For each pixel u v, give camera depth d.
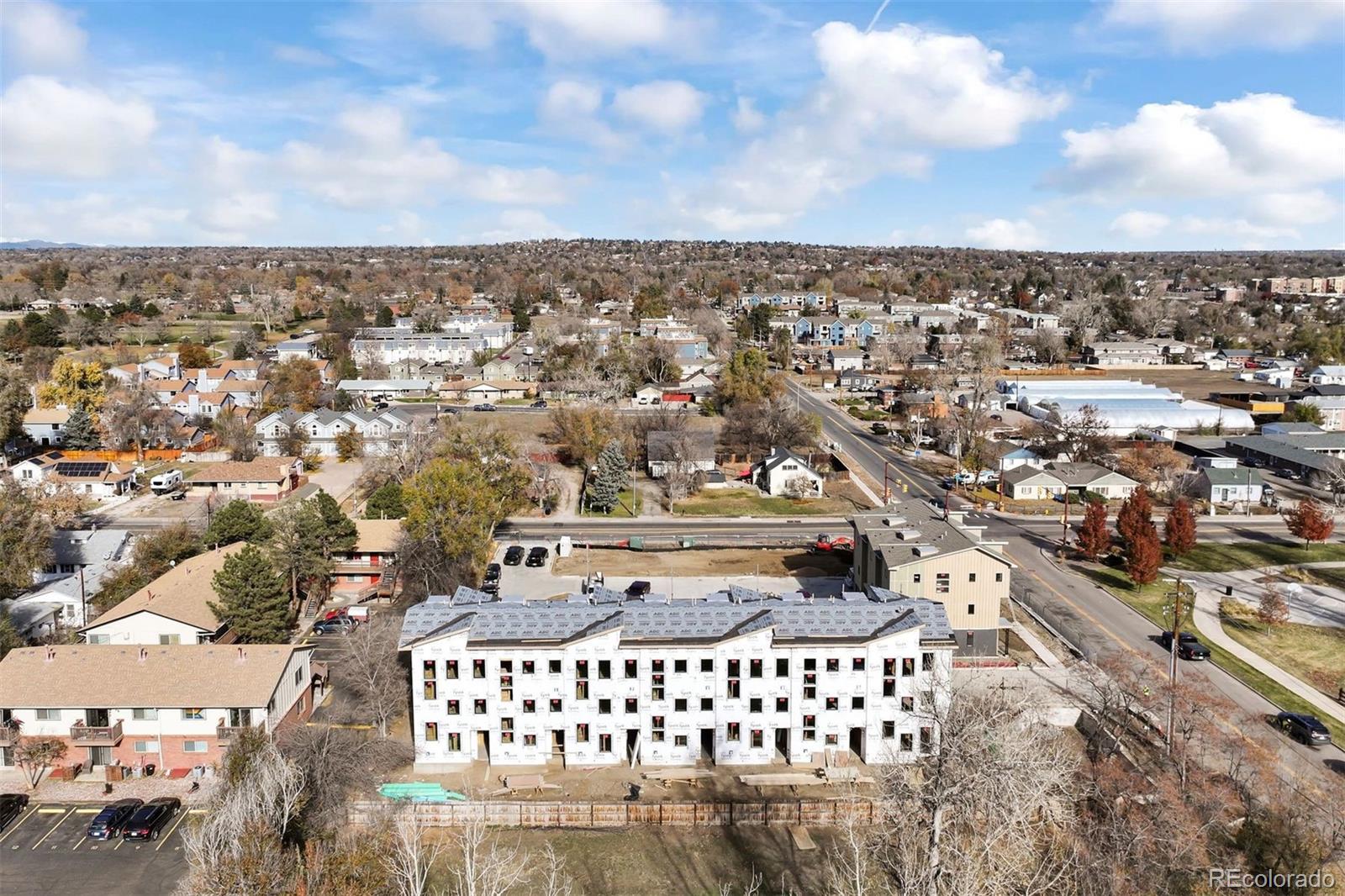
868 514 87.06
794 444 139.50
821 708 56.31
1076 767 48.09
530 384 191.62
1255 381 199.62
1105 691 56.00
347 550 85.81
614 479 115.00
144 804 51.22
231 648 58.31
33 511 79.94
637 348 199.88
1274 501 114.00
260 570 67.75
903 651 55.78
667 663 55.66
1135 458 124.44
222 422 142.62
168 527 95.06
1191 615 78.12
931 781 37.19
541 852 48.06
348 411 154.62
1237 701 62.25
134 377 178.00
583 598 62.38
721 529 106.62
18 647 61.28
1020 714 46.69
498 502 100.50
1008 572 70.44
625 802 51.53
